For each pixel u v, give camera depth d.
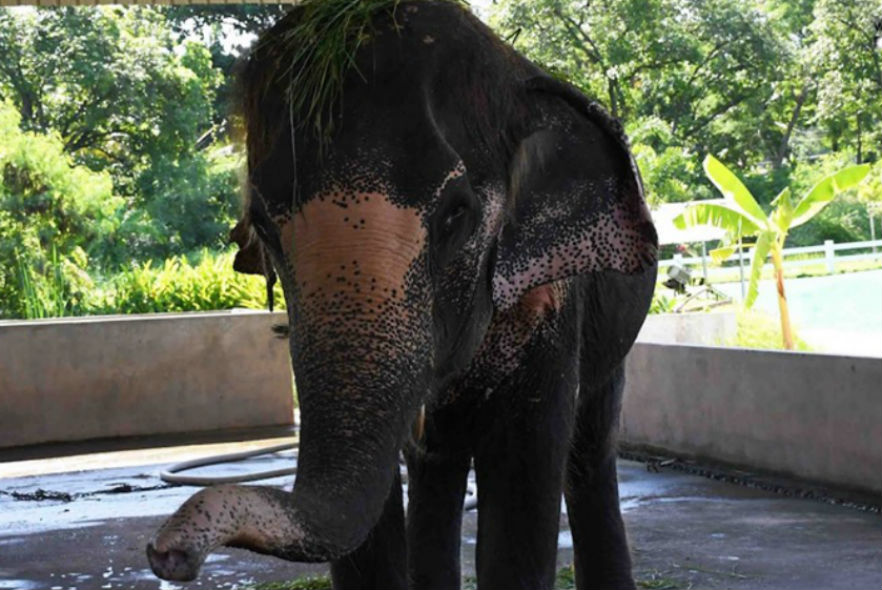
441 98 3.28
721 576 6.93
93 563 7.84
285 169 3.12
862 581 6.73
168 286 20.69
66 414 13.17
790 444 9.65
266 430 13.57
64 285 28.41
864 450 8.98
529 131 3.46
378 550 4.01
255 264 4.71
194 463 11.18
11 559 8.00
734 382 10.16
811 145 50.94
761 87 45.03
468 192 3.19
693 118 45.19
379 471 2.77
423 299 3.07
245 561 7.68
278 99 3.30
